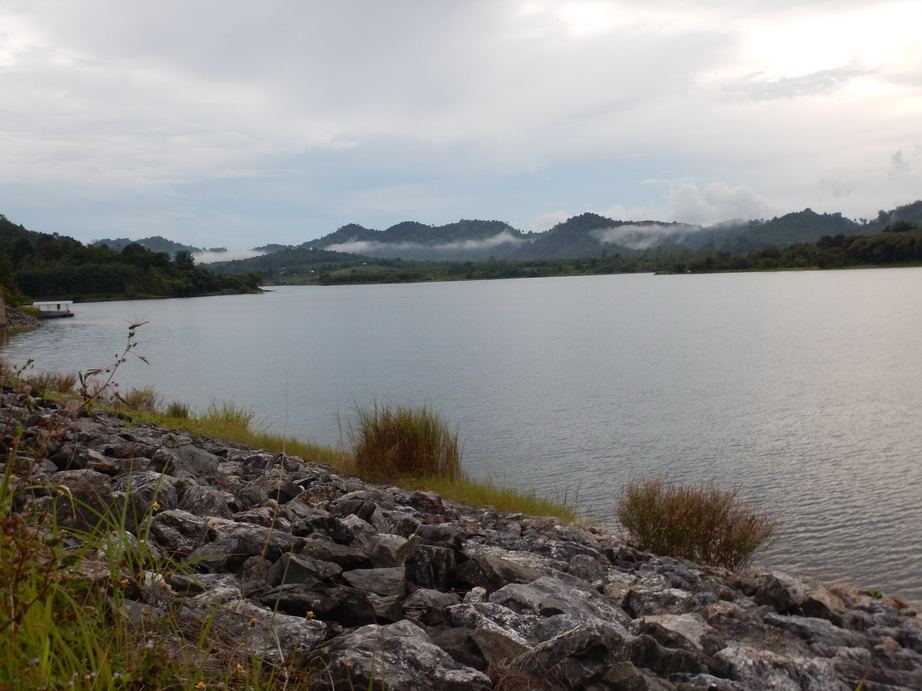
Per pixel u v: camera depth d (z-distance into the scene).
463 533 8.20
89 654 2.56
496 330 99.44
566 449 27.59
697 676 4.25
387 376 53.78
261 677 3.14
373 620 4.12
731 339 77.12
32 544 2.80
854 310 114.56
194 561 4.15
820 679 4.59
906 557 15.58
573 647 3.83
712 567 9.01
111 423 10.77
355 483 10.51
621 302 164.88
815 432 30.30
